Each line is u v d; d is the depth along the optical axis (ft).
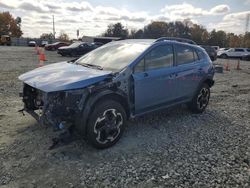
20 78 15.79
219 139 16.78
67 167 12.80
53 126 13.38
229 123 19.95
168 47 18.52
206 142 16.22
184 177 12.32
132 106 15.97
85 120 13.73
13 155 13.66
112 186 11.52
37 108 16.35
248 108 24.48
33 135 15.97
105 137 14.55
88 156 13.89
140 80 15.90
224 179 12.25
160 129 17.99
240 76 49.78
